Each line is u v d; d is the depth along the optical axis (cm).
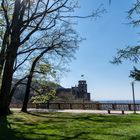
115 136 1948
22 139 1839
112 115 3619
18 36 2983
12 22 3002
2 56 2912
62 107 5419
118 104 4738
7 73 3281
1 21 3188
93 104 5072
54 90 4719
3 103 3300
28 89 4175
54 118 3247
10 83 3322
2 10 3144
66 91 7200
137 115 3528
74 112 4284
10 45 2958
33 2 3112
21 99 6725
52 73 4431
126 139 1834
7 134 2020
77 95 7694
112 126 2491
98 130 2247
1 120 2825
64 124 2655
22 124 2600
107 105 4891
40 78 4475
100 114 3809
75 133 2097
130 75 1641
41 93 4603
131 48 1639
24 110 4078
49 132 2141
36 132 2133
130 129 2256
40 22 3034
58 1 3073
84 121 2916
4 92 3294
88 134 2047
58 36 3922
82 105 5231
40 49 3900
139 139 1831
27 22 3006
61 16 3144
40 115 3606
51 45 3928
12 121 2802
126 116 3419
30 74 4066
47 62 4325
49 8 3041
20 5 3067
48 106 5562
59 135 2003
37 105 5681
